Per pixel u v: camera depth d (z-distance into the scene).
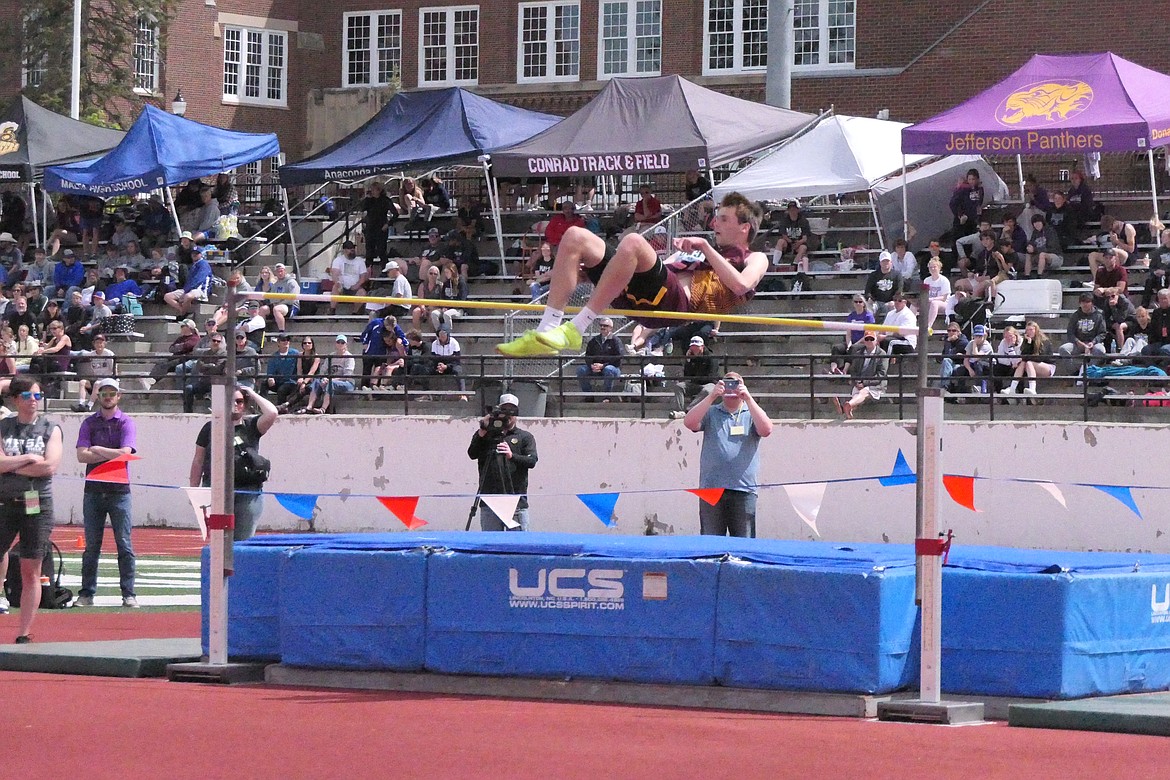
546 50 51.97
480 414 26.72
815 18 46.81
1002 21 42.09
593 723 9.69
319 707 10.30
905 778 8.08
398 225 37.69
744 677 10.30
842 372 26.61
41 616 16.06
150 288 35.62
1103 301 25.34
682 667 10.43
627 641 10.56
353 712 10.09
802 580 10.16
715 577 10.40
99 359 30.94
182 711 10.12
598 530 25.41
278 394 28.77
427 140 34.84
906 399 24.81
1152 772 8.24
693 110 32.62
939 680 9.94
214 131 38.75
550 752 8.74
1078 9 41.09
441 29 53.56
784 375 25.17
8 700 10.53
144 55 54.16
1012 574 10.33
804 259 30.52
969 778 8.08
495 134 34.78
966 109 29.12
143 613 16.38
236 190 46.88
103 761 8.52
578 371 27.19
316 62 55.62
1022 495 22.95
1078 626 10.27
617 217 33.81
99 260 37.16
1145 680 10.83
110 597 17.95
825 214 34.75
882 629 10.01
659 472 24.94
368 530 27.17
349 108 54.41
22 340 31.83
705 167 31.92
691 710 10.26
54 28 52.19
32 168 39.72
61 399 31.12
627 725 9.62
